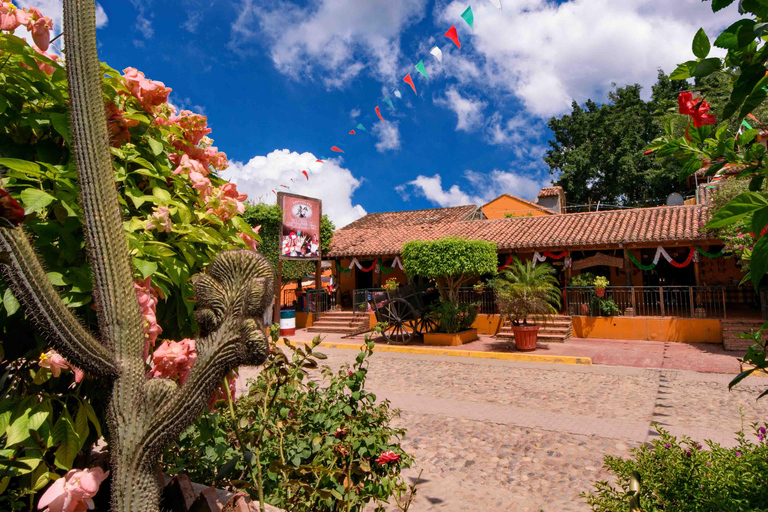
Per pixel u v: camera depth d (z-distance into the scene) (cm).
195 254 169
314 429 313
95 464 157
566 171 3331
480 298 1789
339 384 343
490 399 828
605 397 824
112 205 101
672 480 259
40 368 131
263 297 101
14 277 86
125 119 155
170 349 136
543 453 562
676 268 1898
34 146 156
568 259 1641
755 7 108
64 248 135
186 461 267
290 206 1903
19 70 145
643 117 3278
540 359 1228
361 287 2338
